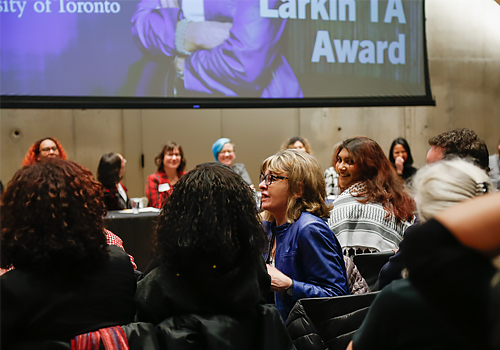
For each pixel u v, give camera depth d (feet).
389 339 2.95
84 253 3.89
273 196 6.17
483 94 26.96
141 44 17.89
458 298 2.29
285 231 6.12
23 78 16.85
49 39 17.01
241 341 4.18
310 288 5.40
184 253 4.14
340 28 19.63
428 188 2.94
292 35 19.24
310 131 26.09
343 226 7.36
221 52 18.67
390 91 20.22
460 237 2.30
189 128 24.64
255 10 18.83
